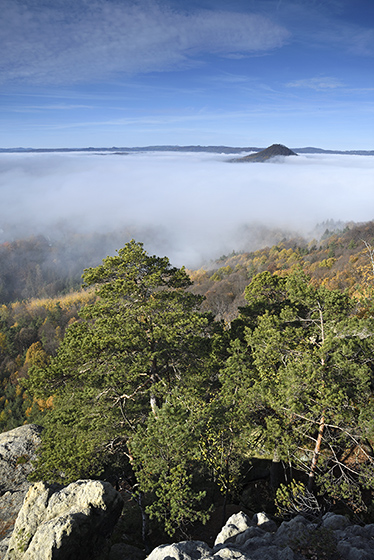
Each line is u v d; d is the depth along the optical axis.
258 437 17.12
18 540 11.55
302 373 15.43
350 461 18.62
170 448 13.71
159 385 16.44
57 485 13.61
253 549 10.96
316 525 11.93
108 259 19.41
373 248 28.67
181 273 20.38
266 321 19.33
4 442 21.61
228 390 18.58
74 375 16.95
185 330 17.86
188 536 15.86
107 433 16.45
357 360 16.17
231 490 17.91
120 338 16.78
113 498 12.25
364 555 9.84
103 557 11.59
